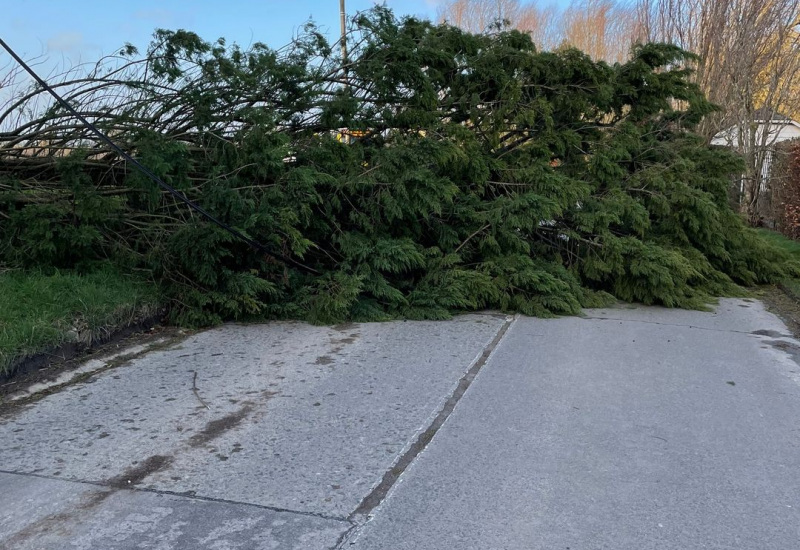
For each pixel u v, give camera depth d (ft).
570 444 12.97
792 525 10.07
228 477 11.50
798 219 43.88
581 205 27.12
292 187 21.88
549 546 9.48
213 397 15.48
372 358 18.75
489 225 25.39
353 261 24.12
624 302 27.32
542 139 27.76
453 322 23.32
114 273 21.76
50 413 14.34
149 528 9.86
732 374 17.58
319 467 11.92
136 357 18.57
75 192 21.09
